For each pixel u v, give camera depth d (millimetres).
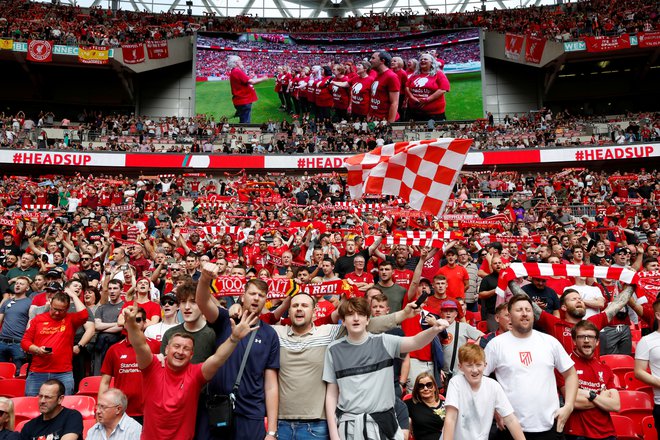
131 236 13562
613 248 12875
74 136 34688
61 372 6852
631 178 28750
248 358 4617
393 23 41906
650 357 5527
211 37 38844
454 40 37875
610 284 8992
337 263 10047
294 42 38844
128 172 34656
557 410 4676
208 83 38344
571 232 16031
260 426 4516
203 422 4500
